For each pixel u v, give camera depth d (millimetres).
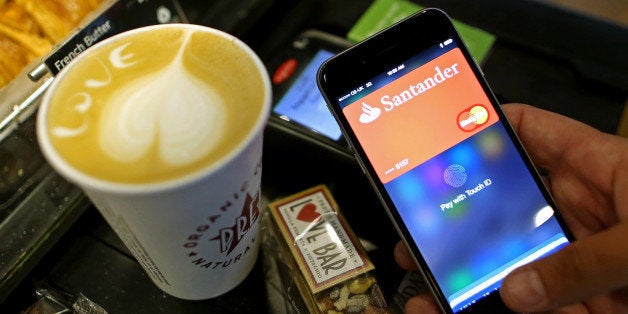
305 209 488
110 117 309
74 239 509
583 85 607
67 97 318
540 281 382
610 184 487
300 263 452
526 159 477
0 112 422
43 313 447
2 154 426
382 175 457
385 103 466
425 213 459
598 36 626
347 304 439
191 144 298
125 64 336
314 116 547
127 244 396
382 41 465
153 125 305
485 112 482
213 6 602
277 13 666
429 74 476
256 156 336
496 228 464
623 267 352
